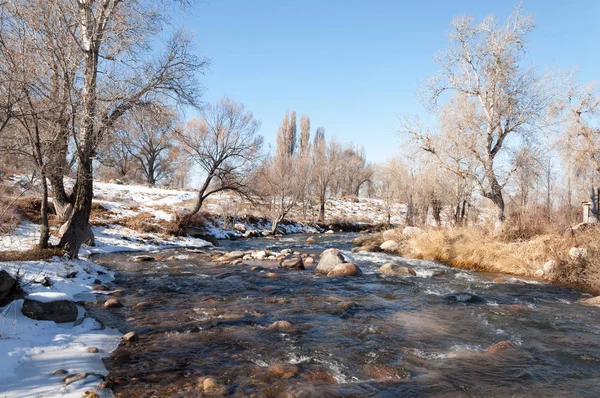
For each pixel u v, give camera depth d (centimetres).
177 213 2523
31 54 865
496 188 2106
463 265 1645
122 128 1189
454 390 491
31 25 855
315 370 538
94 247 1758
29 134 899
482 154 2156
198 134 2427
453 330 750
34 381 457
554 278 1341
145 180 5744
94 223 2114
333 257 1455
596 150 2494
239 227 3297
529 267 1464
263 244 2609
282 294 1020
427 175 2808
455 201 2619
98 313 768
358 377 522
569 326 793
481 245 1708
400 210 3866
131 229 2222
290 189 3575
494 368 565
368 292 1086
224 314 802
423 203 2914
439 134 2350
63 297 689
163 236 2247
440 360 593
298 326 742
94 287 973
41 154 966
